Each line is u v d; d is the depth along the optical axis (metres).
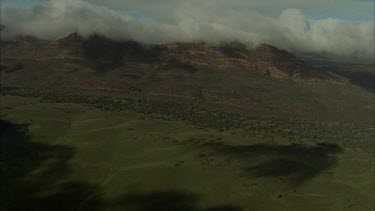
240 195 191.88
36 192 179.00
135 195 183.75
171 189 191.62
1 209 162.00
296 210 183.88
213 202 183.38
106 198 179.88
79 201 175.75
